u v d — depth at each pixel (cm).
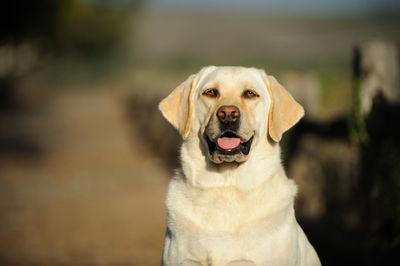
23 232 806
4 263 659
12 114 2747
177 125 437
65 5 2361
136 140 1889
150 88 1788
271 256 374
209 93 420
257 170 397
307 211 728
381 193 539
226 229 379
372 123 549
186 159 417
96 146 1778
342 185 665
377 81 559
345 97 785
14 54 3144
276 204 389
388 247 523
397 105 535
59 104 3478
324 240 603
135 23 5388
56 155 1593
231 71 429
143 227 827
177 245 388
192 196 397
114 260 674
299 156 752
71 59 4897
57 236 786
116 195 1071
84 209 953
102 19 4359
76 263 664
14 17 1920
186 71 3206
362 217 584
